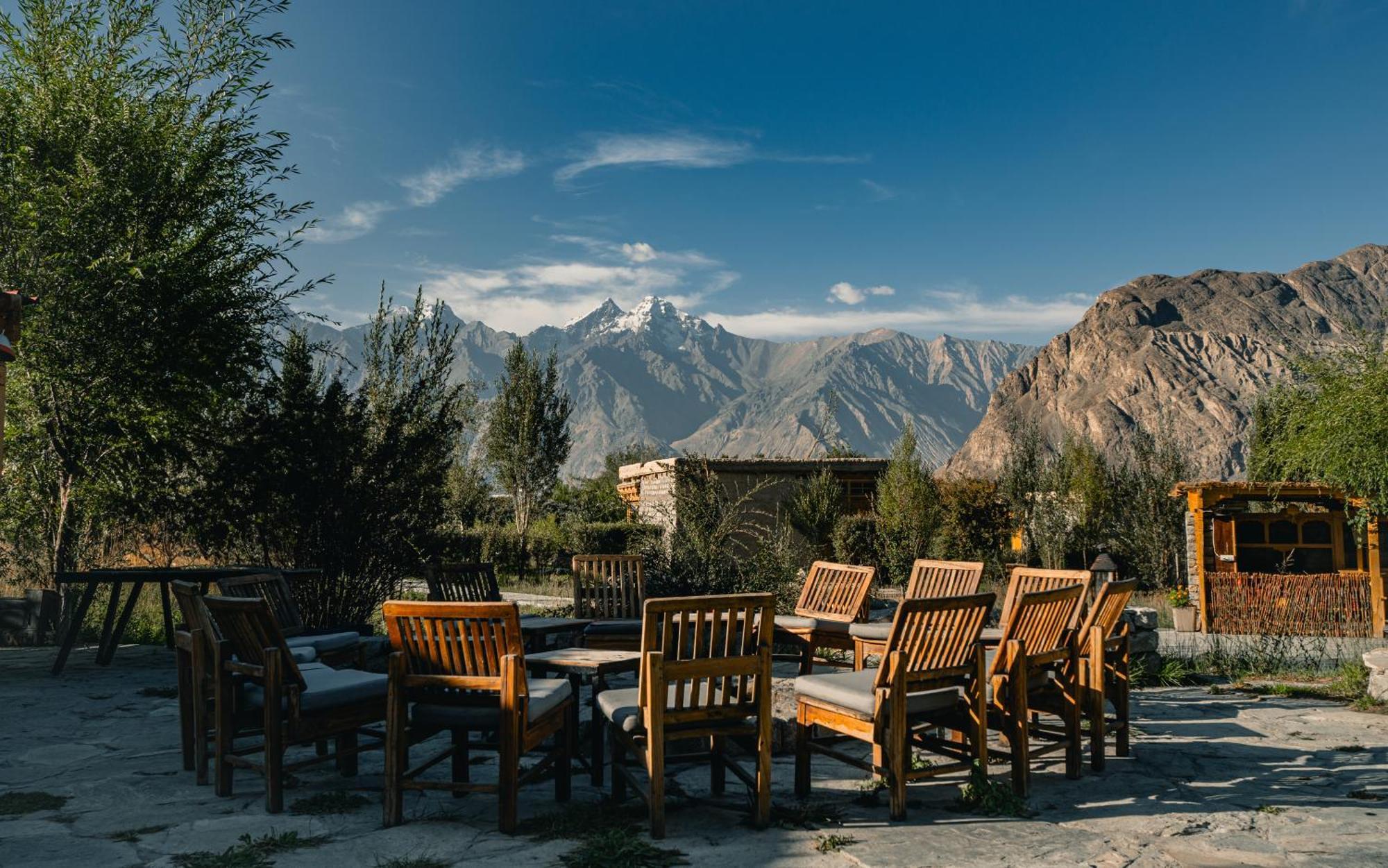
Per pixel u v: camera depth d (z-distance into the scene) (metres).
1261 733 7.37
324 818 4.88
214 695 5.42
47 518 12.58
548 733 5.10
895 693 4.93
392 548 11.19
